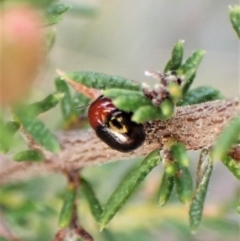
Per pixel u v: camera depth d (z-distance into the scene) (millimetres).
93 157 48
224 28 140
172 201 72
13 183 66
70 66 116
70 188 50
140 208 72
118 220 72
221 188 105
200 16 141
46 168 50
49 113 80
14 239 53
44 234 72
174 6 139
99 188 77
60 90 53
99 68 121
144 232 72
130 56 131
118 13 127
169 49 137
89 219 69
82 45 116
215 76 131
